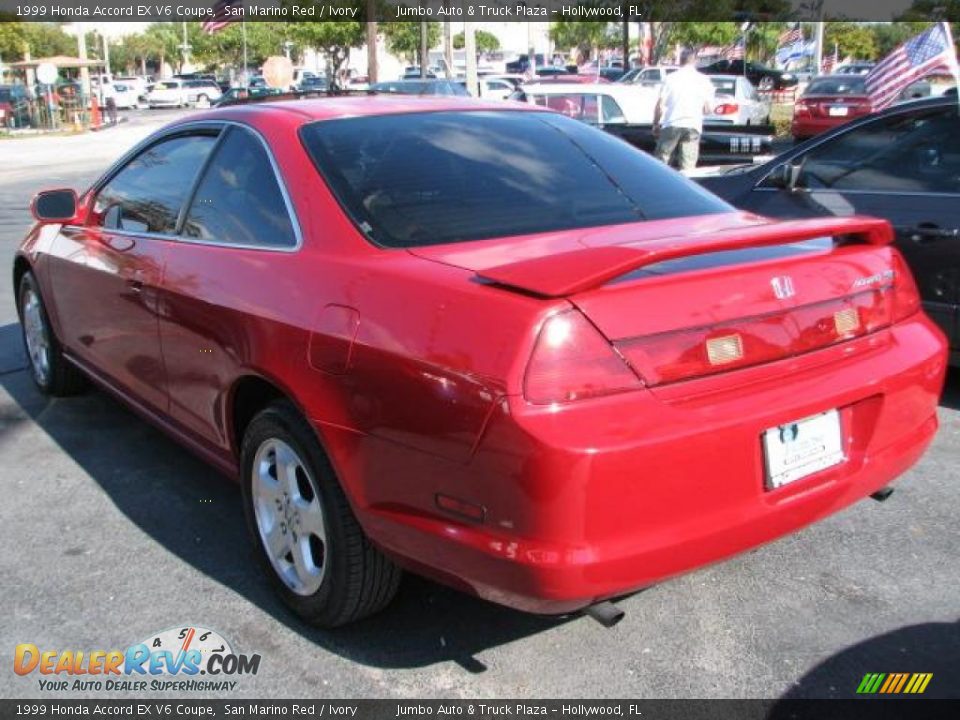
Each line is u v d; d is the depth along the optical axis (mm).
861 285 2848
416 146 3316
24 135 30828
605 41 44562
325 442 2730
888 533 3625
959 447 4453
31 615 3184
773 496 2559
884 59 7109
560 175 3340
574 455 2232
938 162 4953
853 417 2773
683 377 2434
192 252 3516
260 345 2979
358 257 2840
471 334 2383
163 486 4195
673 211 3277
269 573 3182
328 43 45625
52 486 4211
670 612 3146
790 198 5453
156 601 3262
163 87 55719
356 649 2977
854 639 2975
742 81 21891
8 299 8070
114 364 4254
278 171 3266
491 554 2344
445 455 2408
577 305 2334
